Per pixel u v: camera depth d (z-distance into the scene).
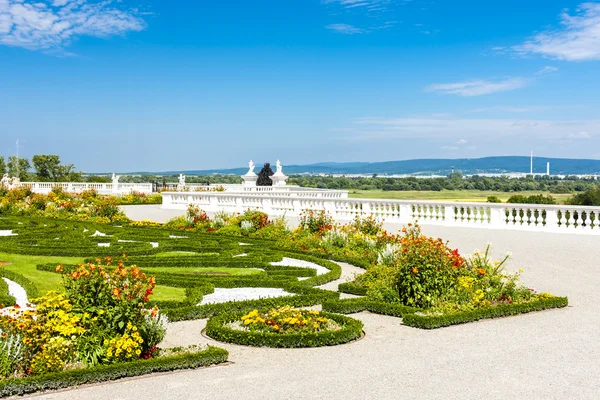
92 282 9.57
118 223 33.59
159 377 8.96
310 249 22.53
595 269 18.42
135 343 9.20
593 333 11.39
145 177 89.62
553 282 16.55
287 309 11.88
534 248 22.47
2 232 28.14
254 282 16.16
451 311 12.72
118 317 9.29
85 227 30.44
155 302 13.30
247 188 57.56
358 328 11.26
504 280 14.53
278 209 36.72
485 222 29.16
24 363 8.73
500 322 12.40
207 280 16.19
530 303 13.34
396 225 30.95
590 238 24.84
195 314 12.77
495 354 10.05
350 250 21.77
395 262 16.39
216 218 31.39
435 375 8.98
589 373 9.03
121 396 8.15
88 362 8.98
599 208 25.70
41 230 27.62
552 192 78.25
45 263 18.66
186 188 61.62
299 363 9.66
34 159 88.69
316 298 14.32
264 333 10.77
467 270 14.60
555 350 10.26
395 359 9.83
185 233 28.20
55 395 8.20
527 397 8.07
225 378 8.91
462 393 8.22
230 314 12.34
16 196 46.47
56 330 8.95
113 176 65.00
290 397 8.09
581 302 14.26
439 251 13.82
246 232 28.22
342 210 34.09
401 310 12.95
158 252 21.95
